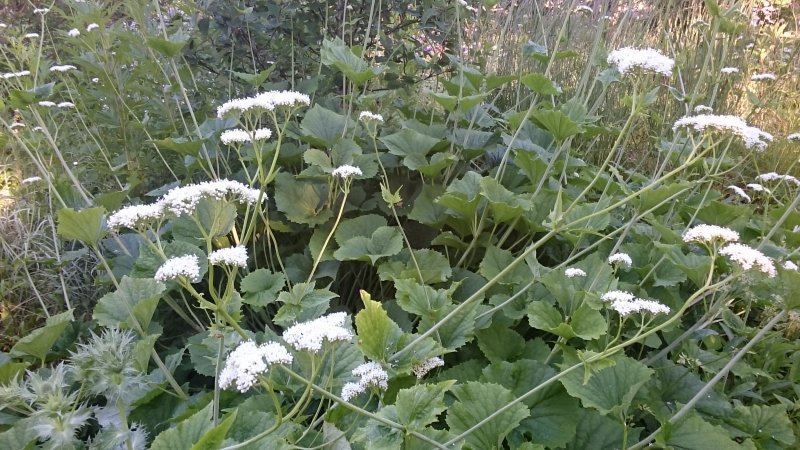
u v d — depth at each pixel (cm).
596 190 115
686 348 73
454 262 99
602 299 62
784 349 76
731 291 67
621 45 144
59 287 96
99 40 112
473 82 99
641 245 89
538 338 75
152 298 65
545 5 154
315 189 98
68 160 118
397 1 126
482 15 144
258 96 66
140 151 115
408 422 47
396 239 86
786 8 187
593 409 65
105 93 109
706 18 154
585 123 96
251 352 43
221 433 36
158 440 48
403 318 82
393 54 124
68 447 45
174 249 79
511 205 85
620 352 65
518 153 93
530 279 82
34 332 65
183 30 125
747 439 58
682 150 97
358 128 110
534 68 141
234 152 112
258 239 99
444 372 70
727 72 104
